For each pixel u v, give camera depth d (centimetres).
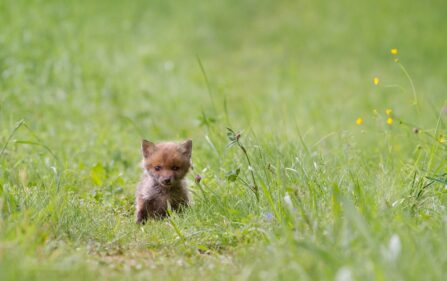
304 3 3678
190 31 3219
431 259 676
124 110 1944
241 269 762
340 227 784
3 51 2061
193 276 758
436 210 902
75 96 1969
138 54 2636
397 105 2159
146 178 1102
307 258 707
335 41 3184
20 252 713
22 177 1080
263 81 2606
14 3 2506
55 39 2356
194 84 2417
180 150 1082
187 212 1008
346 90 2477
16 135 1465
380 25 3331
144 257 841
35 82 1989
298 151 1161
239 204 990
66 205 952
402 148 1418
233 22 3447
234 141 995
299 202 890
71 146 1494
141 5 3369
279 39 3247
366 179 1039
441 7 3522
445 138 1145
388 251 662
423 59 2973
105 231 927
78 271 727
